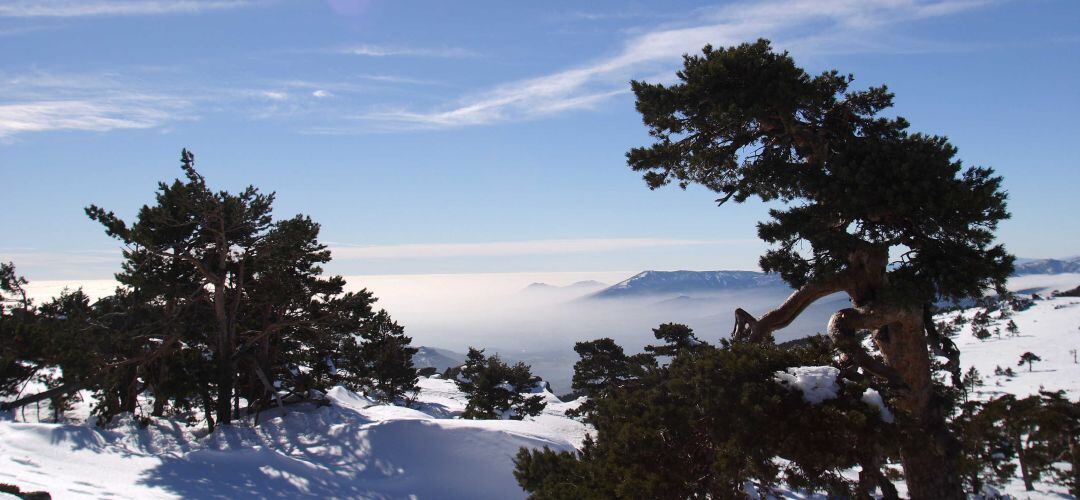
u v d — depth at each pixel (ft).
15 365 92.84
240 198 107.86
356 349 166.20
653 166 50.80
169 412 128.88
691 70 47.32
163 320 105.60
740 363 39.32
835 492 35.73
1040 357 464.24
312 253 125.59
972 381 376.89
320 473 88.02
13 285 132.98
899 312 41.09
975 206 37.17
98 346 96.89
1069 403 98.32
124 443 91.50
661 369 47.44
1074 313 621.72
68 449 79.56
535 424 118.32
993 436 52.42
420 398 253.85
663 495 38.01
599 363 170.50
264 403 126.00
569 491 42.16
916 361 43.39
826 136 47.03
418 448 97.81
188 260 107.86
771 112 46.09
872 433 35.24
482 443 97.86
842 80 46.96
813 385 38.58
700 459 41.45
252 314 126.93
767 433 35.88
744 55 46.01
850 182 40.22
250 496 73.87
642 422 42.27
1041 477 138.62
